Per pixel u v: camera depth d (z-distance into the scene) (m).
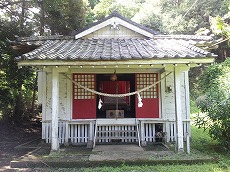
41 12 12.24
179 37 8.60
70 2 12.29
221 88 6.58
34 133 10.59
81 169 5.23
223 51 20.48
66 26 12.88
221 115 6.07
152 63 5.69
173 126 7.92
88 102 7.91
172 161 5.48
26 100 13.58
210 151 6.50
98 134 7.60
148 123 7.75
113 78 7.57
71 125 7.76
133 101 9.32
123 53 6.12
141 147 6.95
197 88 18.80
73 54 5.96
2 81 11.34
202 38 8.21
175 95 6.29
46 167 5.42
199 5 20.64
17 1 11.70
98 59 5.57
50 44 7.61
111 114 8.08
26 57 5.50
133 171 5.02
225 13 18.14
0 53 10.79
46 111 7.86
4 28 11.04
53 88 6.24
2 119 11.96
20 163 5.48
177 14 21.56
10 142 8.72
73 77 7.93
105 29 8.91
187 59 5.68
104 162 5.46
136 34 8.92
